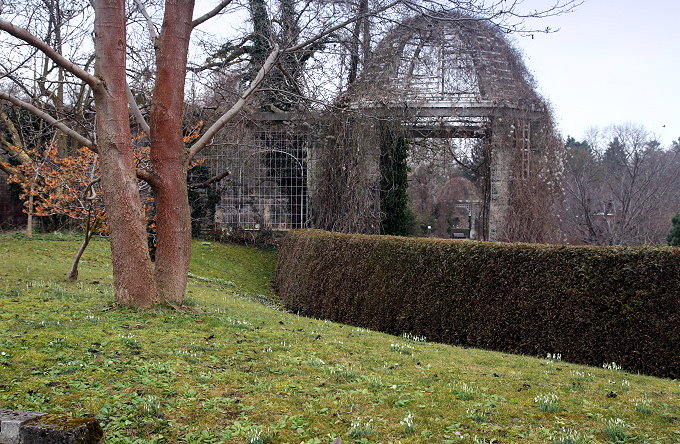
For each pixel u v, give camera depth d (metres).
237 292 15.49
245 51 15.69
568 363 7.74
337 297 12.64
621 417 4.82
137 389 5.12
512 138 20.50
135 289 8.55
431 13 10.72
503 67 20.75
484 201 22.34
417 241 10.93
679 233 26.73
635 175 29.73
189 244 9.42
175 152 9.13
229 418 4.61
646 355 7.55
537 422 4.64
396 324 10.81
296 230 18.84
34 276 11.68
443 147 26.08
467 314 9.63
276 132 23.44
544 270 8.73
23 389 4.91
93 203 11.36
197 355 6.37
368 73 19.50
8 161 22.11
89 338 6.61
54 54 7.46
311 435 4.29
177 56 9.02
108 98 8.25
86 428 3.78
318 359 6.51
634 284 7.77
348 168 20.38
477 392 5.46
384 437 4.25
